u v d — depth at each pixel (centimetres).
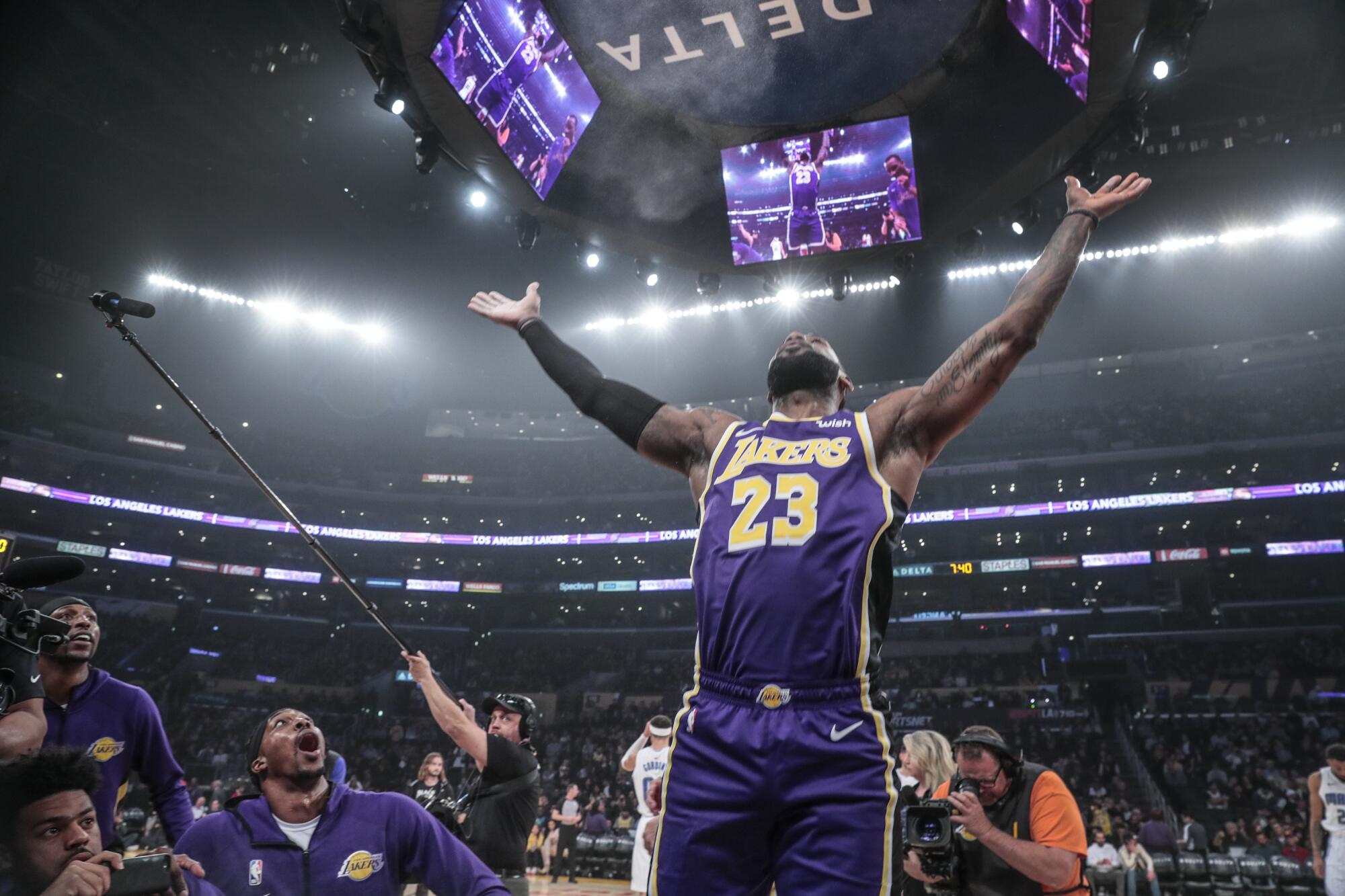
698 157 813
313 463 4059
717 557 189
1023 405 3859
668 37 736
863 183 789
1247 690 2812
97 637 363
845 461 192
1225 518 3222
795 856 166
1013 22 695
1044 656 3145
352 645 3712
